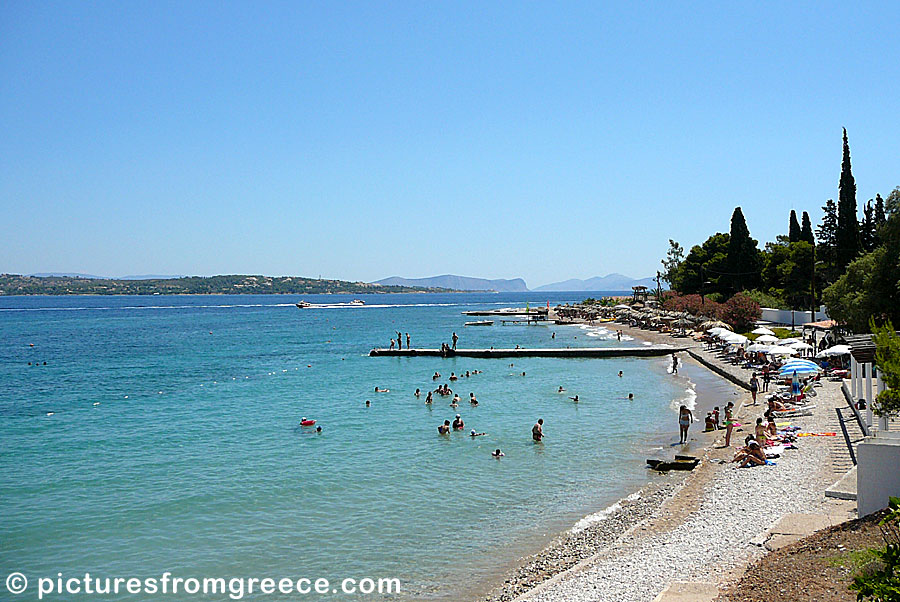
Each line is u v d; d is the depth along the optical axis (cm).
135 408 4828
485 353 7925
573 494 2655
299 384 5959
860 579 988
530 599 1631
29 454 3428
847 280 5119
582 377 6153
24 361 8331
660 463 2983
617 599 1541
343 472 3009
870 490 1756
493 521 2367
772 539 1741
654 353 7944
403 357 8144
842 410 3581
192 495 2700
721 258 12025
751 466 2756
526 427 3941
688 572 1644
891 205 4578
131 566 2039
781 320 8738
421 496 2661
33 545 2203
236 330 13975
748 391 4897
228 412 4603
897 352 1869
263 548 2158
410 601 1777
